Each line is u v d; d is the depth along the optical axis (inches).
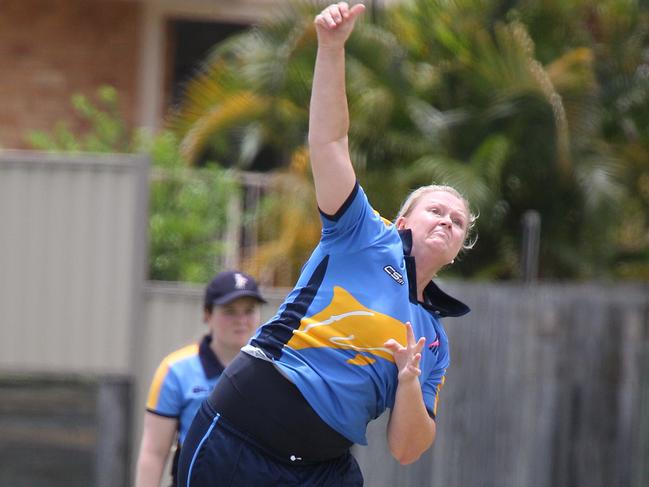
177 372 854.5
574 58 1731.1
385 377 601.6
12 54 2123.5
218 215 1596.9
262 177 1646.2
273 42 1770.4
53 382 1478.8
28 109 2121.1
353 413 600.1
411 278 616.4
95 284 1471.5
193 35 2175.2
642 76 1872.5
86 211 1473.9
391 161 1779.0
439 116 1763.0
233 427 609.3
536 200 1786.4
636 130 1866.4
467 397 1450.5
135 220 1470.2
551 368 1437.0
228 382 614.9
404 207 645.3
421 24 1838.1
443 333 647.8
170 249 1569.9
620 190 1726.1
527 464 1434.5
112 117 2127.2
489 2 1839.3
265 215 1628.9
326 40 597.9
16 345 1471.5
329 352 595.8
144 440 858.1
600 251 1795.0
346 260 601.9
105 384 1469.0
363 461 1440.7
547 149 1739.7
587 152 1758.1
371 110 1743.4
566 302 1439.5
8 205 1472.7
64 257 1472.7
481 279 1733.5
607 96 1863.9
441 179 1653.5
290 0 1777.8
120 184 1472.7
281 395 600.4
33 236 1472.7
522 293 1456.7
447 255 623.5
